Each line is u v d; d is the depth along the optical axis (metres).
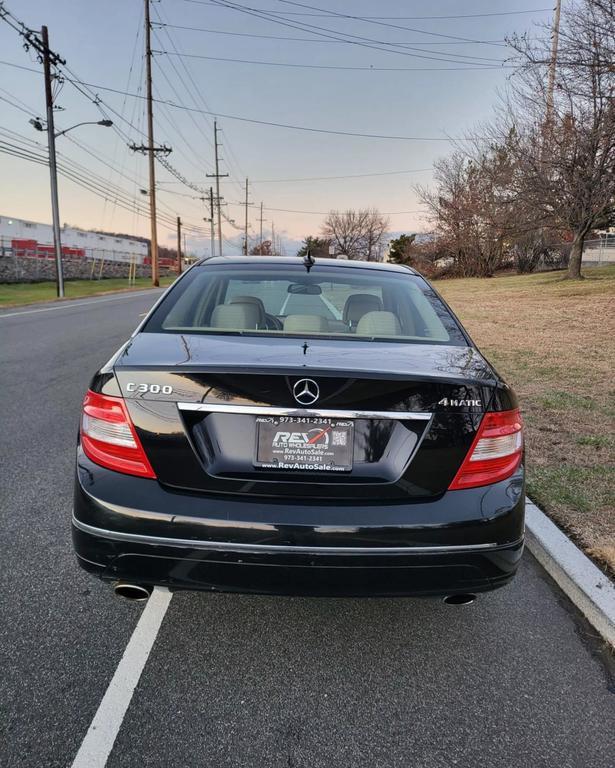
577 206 17.05
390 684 2.12
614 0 11.74
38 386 6.75
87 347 9.80
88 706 1.97
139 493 1.94
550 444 4.50
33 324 13.27
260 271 3.11
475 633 2.44
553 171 16.84
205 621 2.46
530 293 17.09
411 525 1.93
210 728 1.89
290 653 2.28
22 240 52.50
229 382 1.91
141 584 2.02
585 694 2.10
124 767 1.73
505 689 2.12
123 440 1.97
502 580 2.05
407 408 1.94
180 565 1.93
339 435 1.94
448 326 2.67
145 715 1.93
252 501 1.93
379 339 2.44
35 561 2.90
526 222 19.95
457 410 1.99
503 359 7.77
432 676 2.17
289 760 1.78
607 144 14.63
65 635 2.34
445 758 1.80
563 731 1.93
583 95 13.52
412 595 1.99
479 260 36.97
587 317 11.62
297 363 1.99
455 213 36.53
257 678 2.13
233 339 2.32
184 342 2.27
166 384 1.95
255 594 1.97
